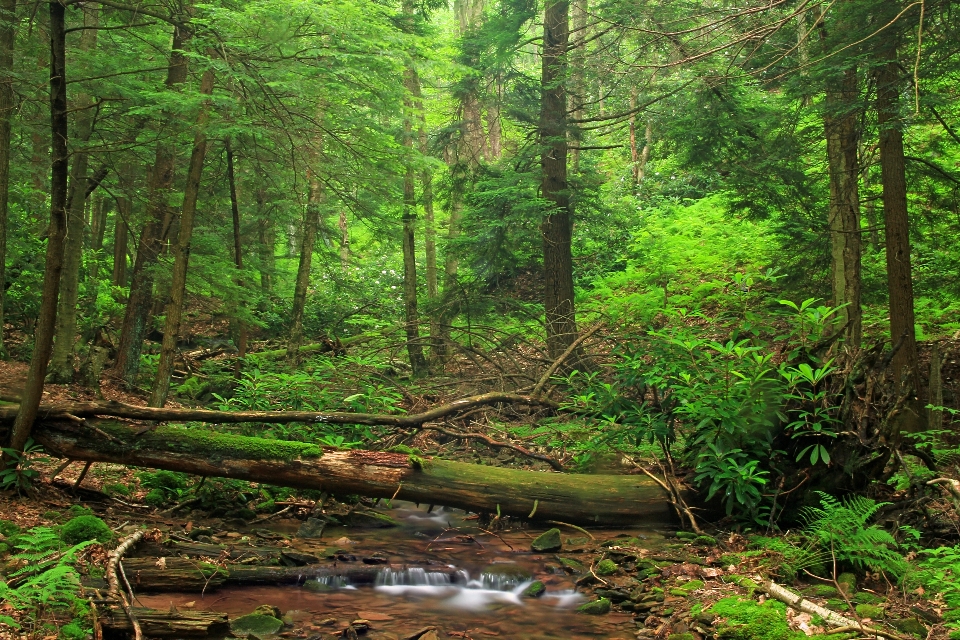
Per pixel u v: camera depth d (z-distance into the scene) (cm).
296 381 922
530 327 1432
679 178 2044
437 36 1370
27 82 837
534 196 1365
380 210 1135
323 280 2114
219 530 626
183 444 630
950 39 850
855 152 1067
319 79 788
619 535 637
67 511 582
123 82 889
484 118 1838
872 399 600
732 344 625
